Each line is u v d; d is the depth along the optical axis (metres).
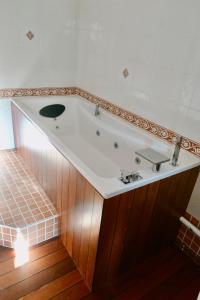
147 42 1.76
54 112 2.63
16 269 1.51
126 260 1.53
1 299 1.35
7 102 2.48
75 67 2.70
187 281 1.56
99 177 1.24
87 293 1.42
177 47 1.55
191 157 1.59
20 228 1.58
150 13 1.68
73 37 2.53
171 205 1.57
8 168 2.31
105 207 1.15
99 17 2.18
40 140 1.83
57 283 1.46
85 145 2.60
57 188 1.67
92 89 2.54
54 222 1.72
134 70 1.94
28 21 2.23
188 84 1.54
